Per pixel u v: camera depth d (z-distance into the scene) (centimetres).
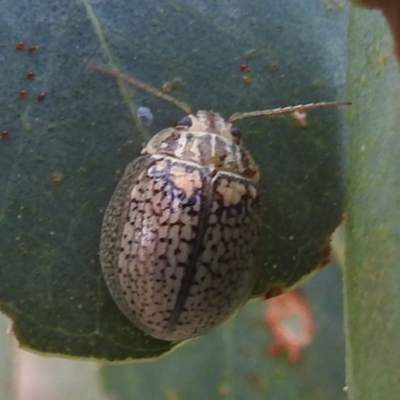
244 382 6
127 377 6
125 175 5
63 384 8
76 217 5
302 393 6
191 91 5
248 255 5
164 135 5
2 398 7
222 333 6
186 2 5
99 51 5
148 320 5
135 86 5
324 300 6
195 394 6
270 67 5
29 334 5
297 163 5
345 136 5
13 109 5
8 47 5
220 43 5
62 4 5
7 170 5
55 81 5
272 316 6
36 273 5
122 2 5
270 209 5
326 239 5
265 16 5
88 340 5
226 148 5
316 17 5
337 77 5
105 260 5
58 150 5
